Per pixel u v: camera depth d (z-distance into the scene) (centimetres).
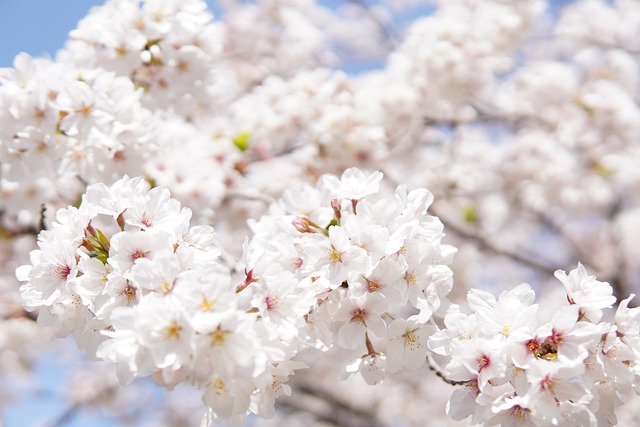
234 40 199
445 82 146
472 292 81
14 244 138
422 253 82
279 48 200
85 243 82
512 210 196
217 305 76
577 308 78
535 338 78
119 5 103
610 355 79
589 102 170
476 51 145
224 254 91
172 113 110
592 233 228
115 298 79
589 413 78
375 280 82
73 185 112
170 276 78
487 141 203
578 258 219
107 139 97
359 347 85
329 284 81
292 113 133
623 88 189
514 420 78
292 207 87
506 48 154
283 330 79
